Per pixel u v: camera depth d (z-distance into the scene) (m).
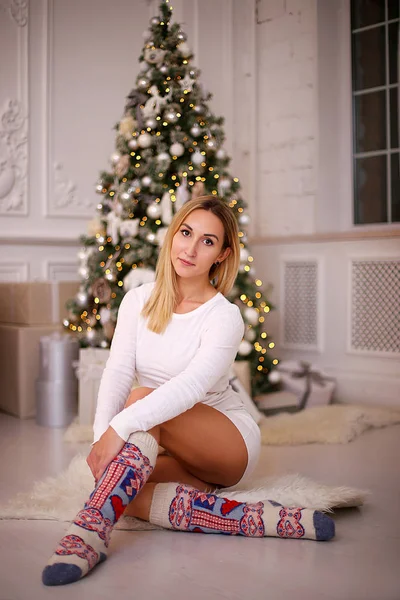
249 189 4.81
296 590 1.56
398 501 2.27
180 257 1.95
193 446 1.95
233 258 2.04
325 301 4.31
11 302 3.96
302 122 4.51
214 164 3.78
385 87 4.24
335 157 4.44
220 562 1.72
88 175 4.80
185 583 1.59
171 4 4.75
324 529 1.86
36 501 2.16
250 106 4.79
